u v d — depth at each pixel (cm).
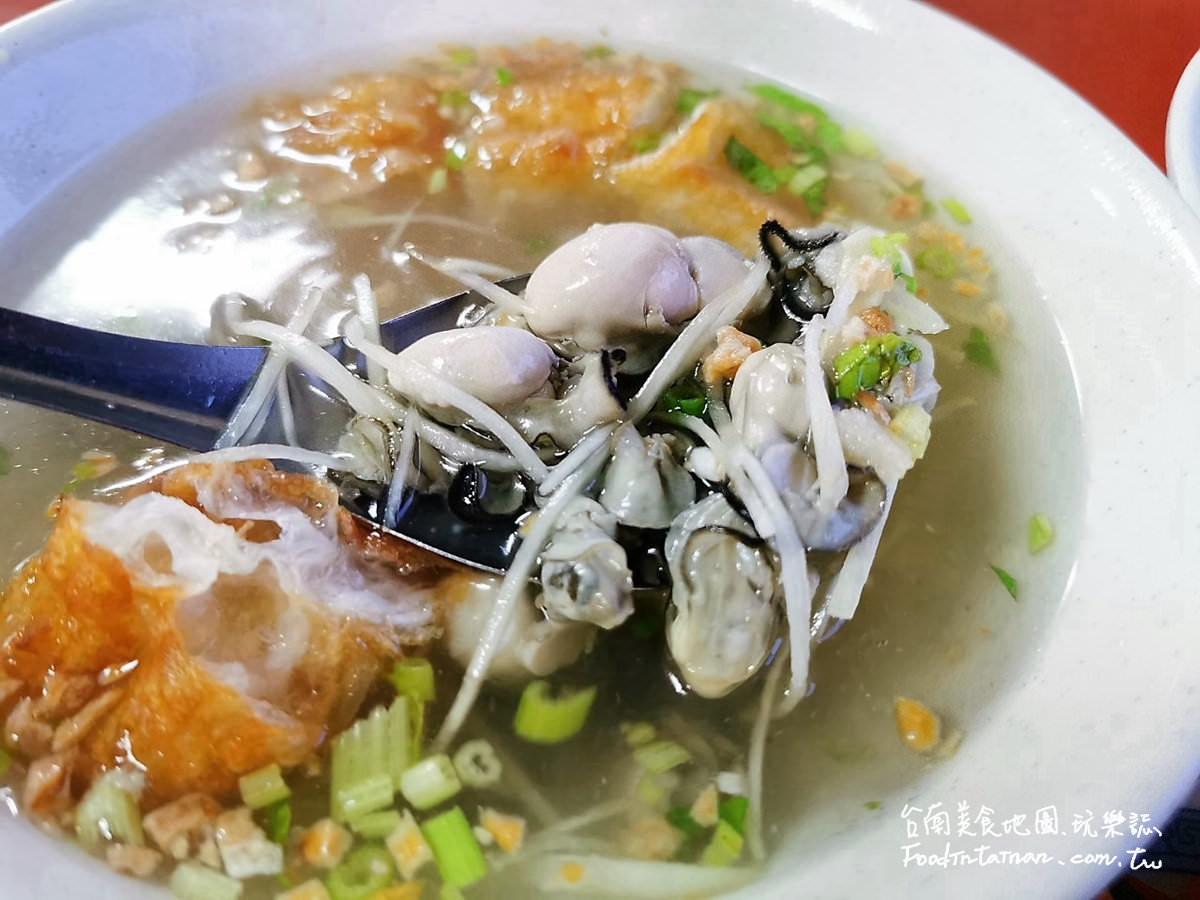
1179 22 25
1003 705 13
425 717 13
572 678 14
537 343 14
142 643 12
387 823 12
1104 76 24
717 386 14
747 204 19
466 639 13
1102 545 14
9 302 17
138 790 12
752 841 12
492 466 14
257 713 12
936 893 10
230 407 15
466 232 19
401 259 18
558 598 13
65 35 18
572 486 13
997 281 18
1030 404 16
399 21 21
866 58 20
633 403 14
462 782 13
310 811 12
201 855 12
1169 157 18
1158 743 10
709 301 15
